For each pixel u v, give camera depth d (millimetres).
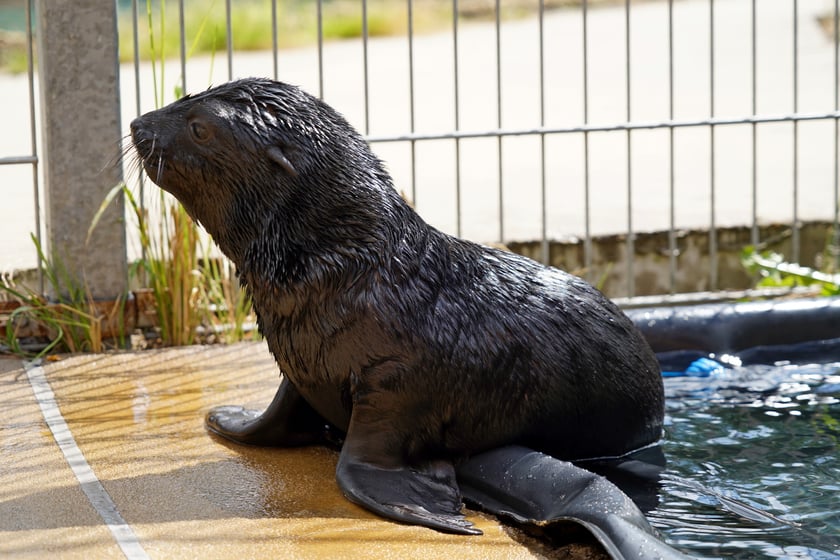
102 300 8062
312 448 6141
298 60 27141
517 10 37656
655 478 5797
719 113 18016
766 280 10062
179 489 5500
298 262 5531
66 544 4832
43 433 6262
